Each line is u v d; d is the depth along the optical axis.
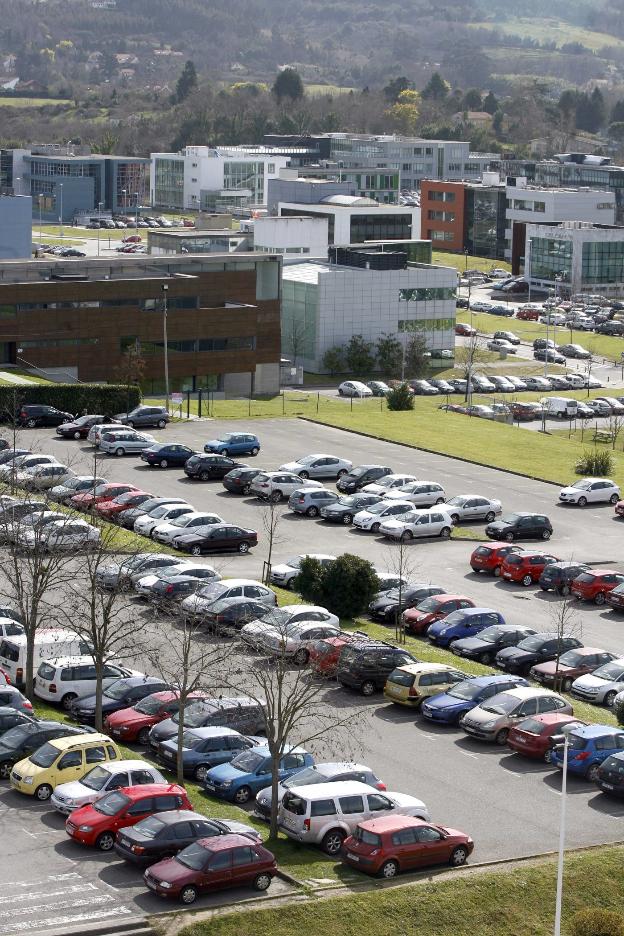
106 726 62.34
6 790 56.06
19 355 143.00
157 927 45.44
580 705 71.31
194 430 127.88
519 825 56.34
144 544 88.19
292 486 106.12
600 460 121.62
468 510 105.62
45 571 66.88
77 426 120.12
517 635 78.00
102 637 61.81
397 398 149.12
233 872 48.03
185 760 58.53
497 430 139.12
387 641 78.12
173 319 151.88
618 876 52.56
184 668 57.91
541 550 99.25
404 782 59.72
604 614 87.25
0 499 80.38
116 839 50.03
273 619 73.69
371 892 49.06
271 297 159.75
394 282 194.38
